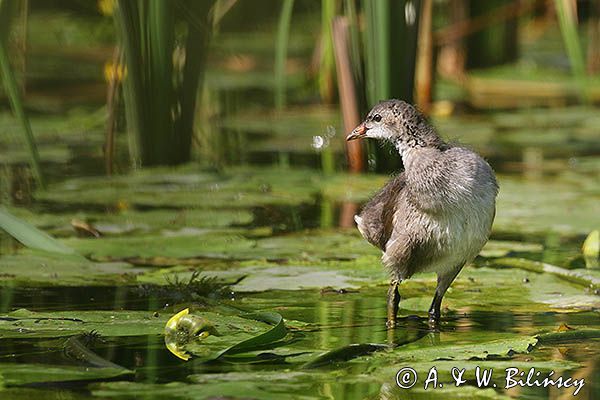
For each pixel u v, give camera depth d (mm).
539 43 28016
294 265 11461
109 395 7492
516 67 24438
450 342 9000
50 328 9125
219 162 16797
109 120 15492
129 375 7996
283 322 9047
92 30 27969
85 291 10578
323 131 19109
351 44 15945
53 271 11055
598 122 19906
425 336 9219
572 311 9969
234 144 18406
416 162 9586
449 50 23406
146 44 14969
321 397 7555
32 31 28297
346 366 8273
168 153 15656
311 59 26078
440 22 26562
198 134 18906
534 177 15812
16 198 14352
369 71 15461
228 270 11195
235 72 24984
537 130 19266
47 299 10250
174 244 12047
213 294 10445
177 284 10617
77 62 25656
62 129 19062
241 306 10078
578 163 16844
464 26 22125
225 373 8062
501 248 12242
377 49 15281
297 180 15445
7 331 9023
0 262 11375
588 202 14109
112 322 9305
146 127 15445
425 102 20359
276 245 12195
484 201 9477
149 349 8719
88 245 11906
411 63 15672
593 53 24062
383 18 15133
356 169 16141
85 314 9531
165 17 14781
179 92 15578
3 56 11125
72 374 7918
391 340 9062
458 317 9852
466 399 7586
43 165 16703
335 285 10742
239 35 28109
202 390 7605
